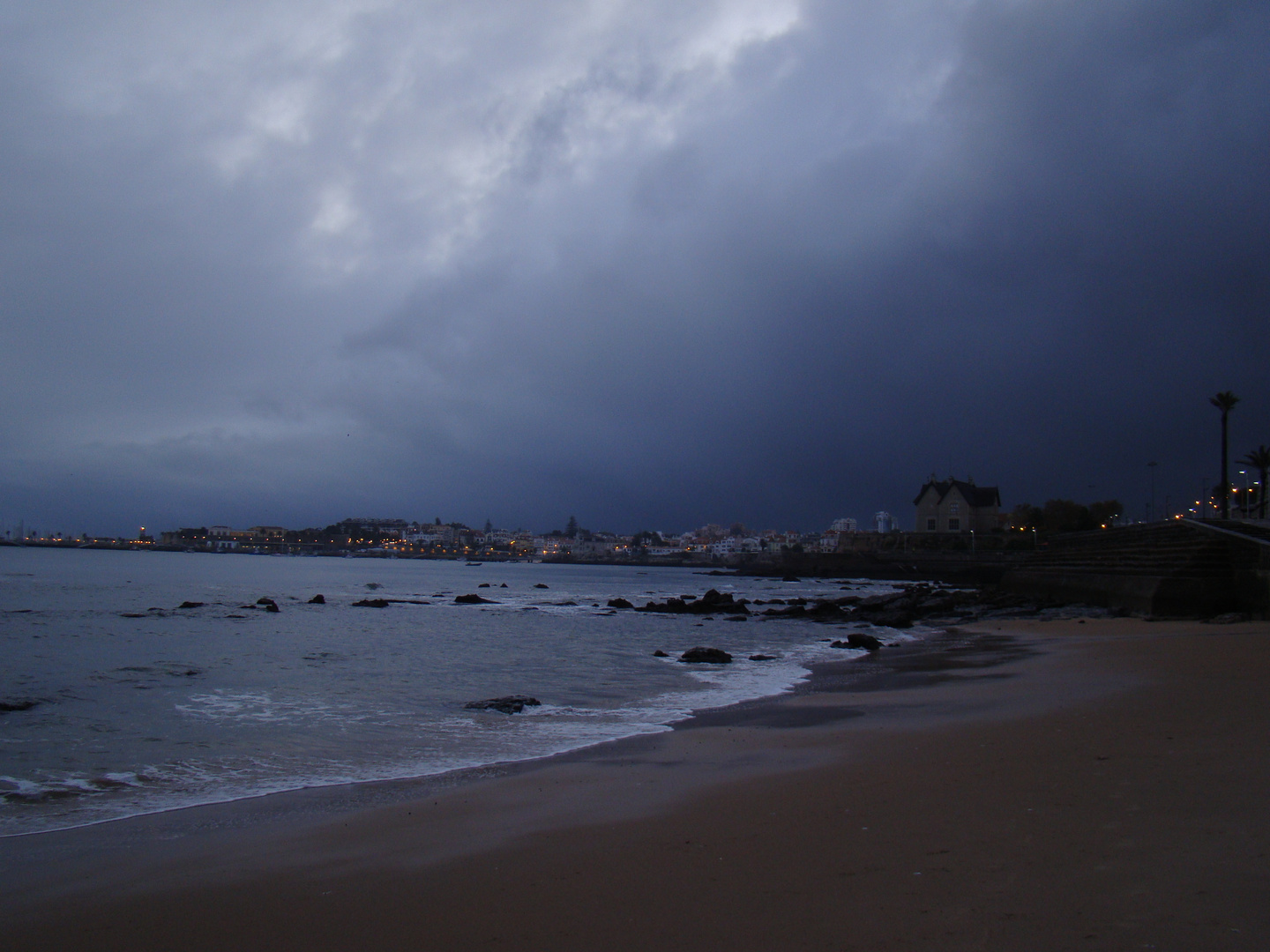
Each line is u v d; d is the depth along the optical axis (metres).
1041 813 7.19
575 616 53.75
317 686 21.22
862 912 5.25
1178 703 12.84
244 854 7.64
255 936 5.62
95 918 6.09
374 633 39.19
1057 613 43.84
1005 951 4.49
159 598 64.81
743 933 5.07
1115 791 7.75
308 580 114.94
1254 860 5.62
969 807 7.59
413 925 5.67
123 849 7.93
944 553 127.94
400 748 13.24
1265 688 14.05
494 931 5.45
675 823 7.94
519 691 20.20
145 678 22.38
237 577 117.75
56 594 66.31
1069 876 5.57
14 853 7.82
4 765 12.14
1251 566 34.75
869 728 13.27
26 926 5.94
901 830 7.02
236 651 30.17
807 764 10.60
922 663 24.58
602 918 5.55
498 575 185.00
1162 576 37.84
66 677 22.41
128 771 11.74
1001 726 12.15
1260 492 76.88
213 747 13.47
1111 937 4.57
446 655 29.70
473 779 10.87
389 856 7.38
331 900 6.29
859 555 135.62
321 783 10.94
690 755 11.86
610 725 15.18
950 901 5.31
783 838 7.11
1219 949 4.34
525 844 7.48
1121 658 20.98
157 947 5.52
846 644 31.12
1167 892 5.17
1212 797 7.30
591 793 9.54
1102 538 56.69
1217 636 25.64
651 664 26.67
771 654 29.36
